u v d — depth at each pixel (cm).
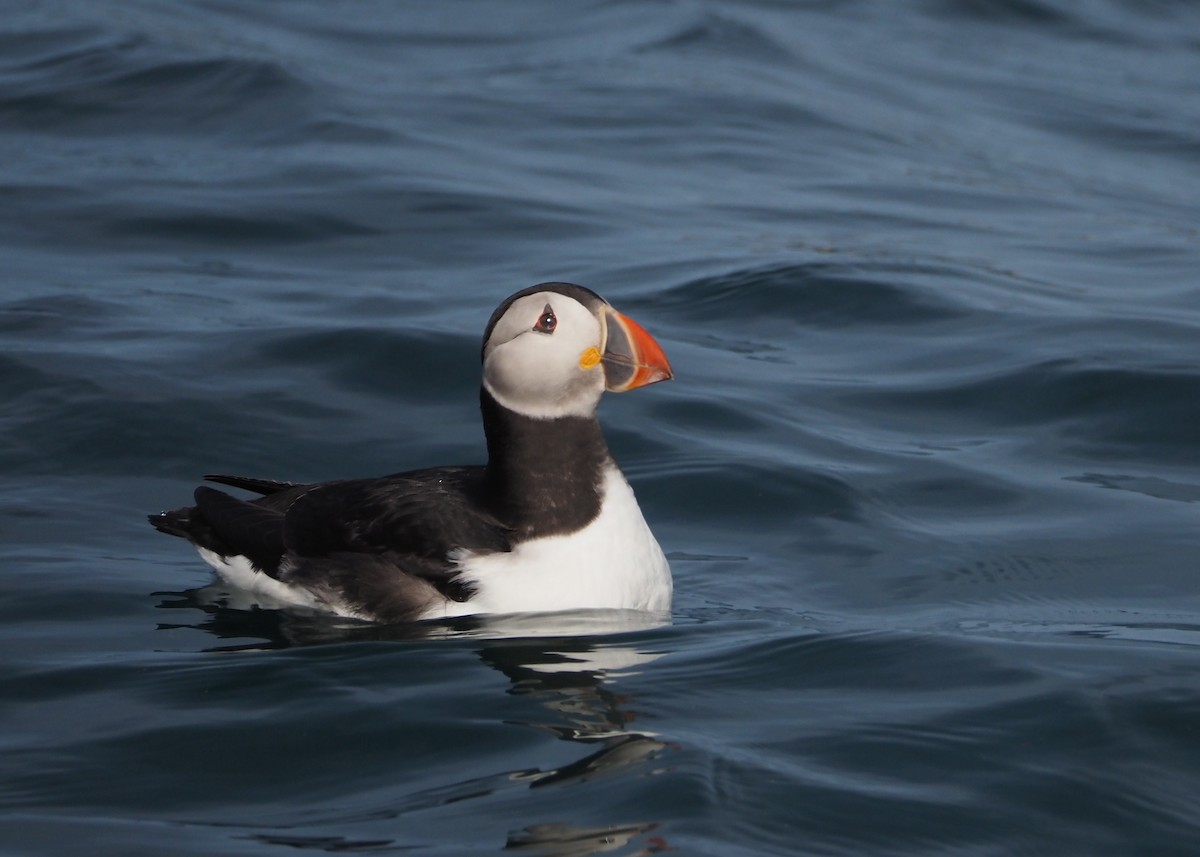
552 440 944
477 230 1828
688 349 1491
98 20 2588
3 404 1285
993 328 1530
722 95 2453
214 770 752
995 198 2053
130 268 1656
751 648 896
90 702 830
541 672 859
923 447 1283
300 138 2127
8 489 1159
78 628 944
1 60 2389
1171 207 2042
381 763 756
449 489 982
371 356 1412
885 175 2136
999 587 1027
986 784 733
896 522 1143
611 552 945
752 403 1358
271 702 823
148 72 2327
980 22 3045
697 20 2853
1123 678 844
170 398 1307
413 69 2553
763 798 711
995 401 1370
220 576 1027
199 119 2192
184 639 927
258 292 1602
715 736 774
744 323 1574
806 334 1549
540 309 934
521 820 692
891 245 1803
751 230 1858
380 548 966
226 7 2825
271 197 1889
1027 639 915
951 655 878
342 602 968
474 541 948
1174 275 1723
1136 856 686
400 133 2170
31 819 702
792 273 1661
